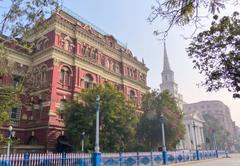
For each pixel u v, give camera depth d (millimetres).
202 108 143875
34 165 16812
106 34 45094
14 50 32000
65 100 33156
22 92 14500
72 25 36562
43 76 32562
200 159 42875
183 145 76812
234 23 10664
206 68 11555
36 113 32250
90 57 38812
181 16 6141
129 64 48812
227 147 98312
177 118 39875
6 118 13461
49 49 33000
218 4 5980
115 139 28297
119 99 29312
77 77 35531
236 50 10828
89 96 28469
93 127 27156
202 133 92438
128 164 24203
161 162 29828
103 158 21266
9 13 10586
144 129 38062
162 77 109000
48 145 29344
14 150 26641
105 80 41469
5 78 22625
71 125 27469
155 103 39688
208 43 11219
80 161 19750
